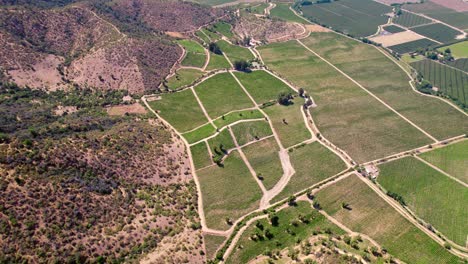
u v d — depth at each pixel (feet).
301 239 362.74
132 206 363.35
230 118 546.67
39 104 502.38
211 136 504.84
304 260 316.60
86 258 301.43
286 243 360.28
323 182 446.19
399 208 410.93
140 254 323.98
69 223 315.99
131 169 403.54
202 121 541.75
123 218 347.56
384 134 545.03
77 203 333.83
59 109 506.89
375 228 382.22
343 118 574.56
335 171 465.88
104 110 527.40
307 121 558.97
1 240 282.36
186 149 479.82
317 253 329.52
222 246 355.97
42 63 568.82
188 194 411.13
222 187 431.43
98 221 333.21
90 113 509.76
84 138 406.82
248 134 517.96
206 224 380.78
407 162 493.36
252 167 466.70
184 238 354.74
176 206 388.78
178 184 419.95
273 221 386.32
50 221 309.42
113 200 358.23
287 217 392.88
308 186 441.27
